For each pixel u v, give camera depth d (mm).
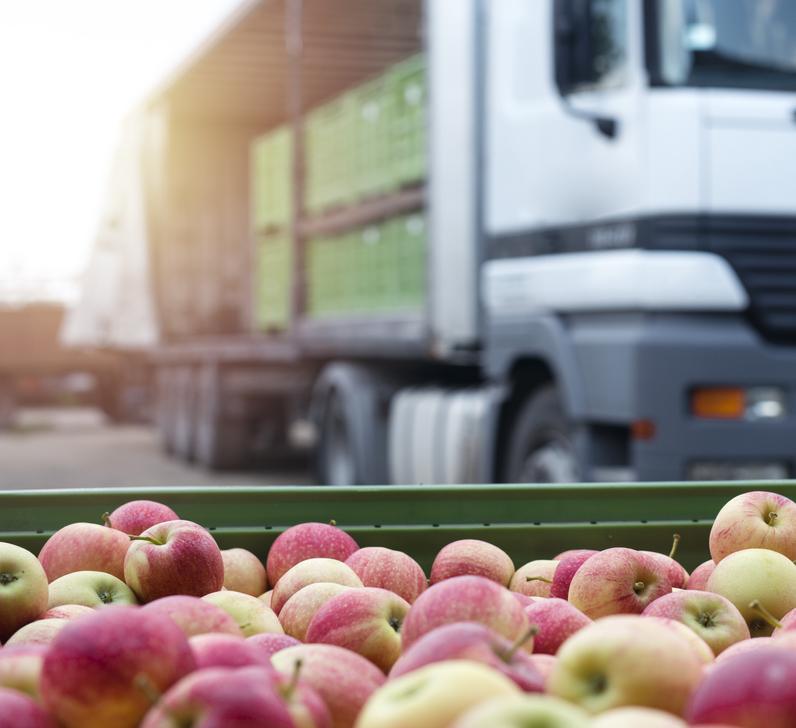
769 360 7109
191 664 1781
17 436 24406
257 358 14406
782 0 7312
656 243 7094
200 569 2529
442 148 9352
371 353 10891
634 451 7035
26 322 26578
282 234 14297
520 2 8227
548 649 2199
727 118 7129
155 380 20156
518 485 3000
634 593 2467
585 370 7516
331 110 12180
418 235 10148
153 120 18781
